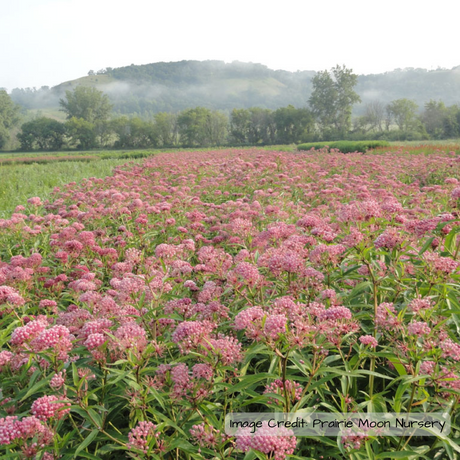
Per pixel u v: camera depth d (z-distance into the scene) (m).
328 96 138.38
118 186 13.74
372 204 4.20
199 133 141.38
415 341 2.98
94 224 9.38
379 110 138.38
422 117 126.00
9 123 144.38
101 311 3.99
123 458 3.07
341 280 4.62
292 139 137.88
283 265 3.90
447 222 4.15
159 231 8.83
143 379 2.96
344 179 13.84
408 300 3.84
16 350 3.60
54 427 2.74
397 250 3.93
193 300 4.80
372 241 4.08
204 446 2.66
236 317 2.87
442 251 4.49
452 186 9.16
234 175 14.78
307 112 136.12
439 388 2.88
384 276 3.87
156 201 11.81
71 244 6.46
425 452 2.82
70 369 3.20
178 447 2.62
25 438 2.54
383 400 2.96
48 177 25.27
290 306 3.19
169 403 3.01
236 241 5.95
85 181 15.95
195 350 3.10
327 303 3.68
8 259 8.08
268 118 141.62
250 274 3.60
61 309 5.73
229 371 3.28
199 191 13.16
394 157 24.81
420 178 16.61
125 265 5.55
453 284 3.54
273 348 2.68
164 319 3.87
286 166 16.27
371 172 17.27
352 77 136.25
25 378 3.43
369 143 44.56
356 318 3.59
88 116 160.12
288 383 2.74
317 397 3.29
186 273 4.97
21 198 16.78
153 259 5.59
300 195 12.47
